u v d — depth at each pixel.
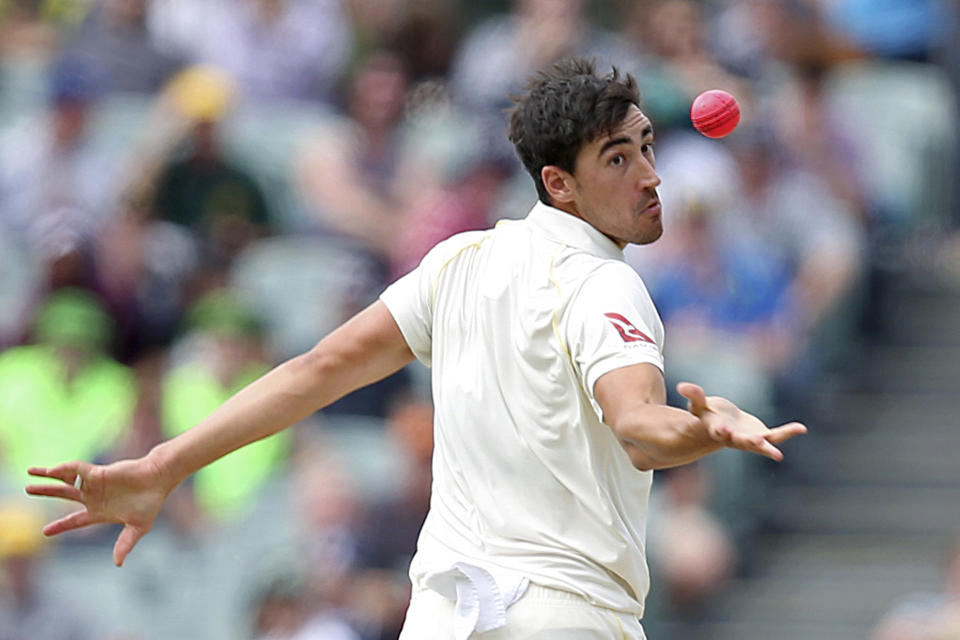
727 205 31.09
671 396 28.94
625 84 10.80
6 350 31.81
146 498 11.71
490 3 42.44
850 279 32.25
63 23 40.22
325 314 31.84
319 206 34.06
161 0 38.97
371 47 38.06
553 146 10.77
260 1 38.84
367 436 29.58
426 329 11.33
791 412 30.98
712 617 28.67
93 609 27.61
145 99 36.78
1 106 39.56
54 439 29.48
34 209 34.06
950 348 33.31
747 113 32.69
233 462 28.50
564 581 10.52
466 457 10.85
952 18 35.94
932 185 35.62
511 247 10.94
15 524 27.41
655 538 27.94
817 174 33.12
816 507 30.66
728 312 30.47
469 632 10.39
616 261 10.63
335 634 25.56
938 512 30.31
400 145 34.94
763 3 34.44
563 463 10.53
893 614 28.17
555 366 10.44
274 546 27.48
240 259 33.53
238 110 37.41
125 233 32.38
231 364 29.80
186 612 27.55
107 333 31.34
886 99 36.12
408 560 26.52
